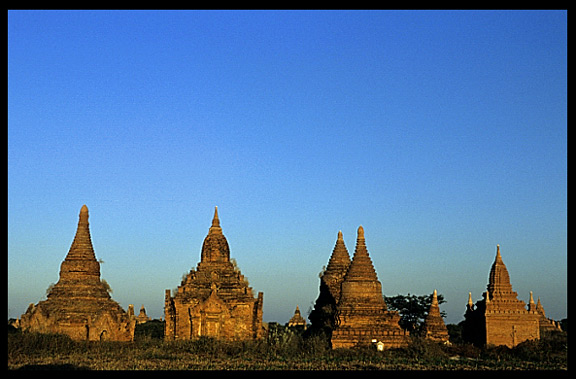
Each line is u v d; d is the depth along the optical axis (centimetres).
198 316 8406
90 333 7938
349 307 8200
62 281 8306
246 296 8712
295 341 7981
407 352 7725
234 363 6831
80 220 8575
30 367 6138
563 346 8300
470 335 9756
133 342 8025
